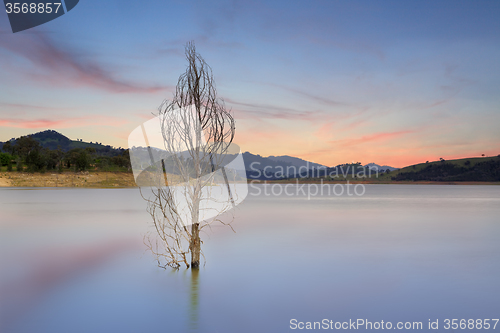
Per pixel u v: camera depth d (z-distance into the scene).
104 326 5.15
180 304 6.05
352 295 6.52
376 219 19.39
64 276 7.71
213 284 7.14
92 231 14.03
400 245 11.55
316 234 13.80
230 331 5.01
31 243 11.51
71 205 27.20
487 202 37.59
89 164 104.31
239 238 12.81
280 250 10.66
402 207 28.86
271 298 6.36
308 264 8.86
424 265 8.80
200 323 5.28
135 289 6.82
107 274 7.87
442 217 20.86
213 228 15.48
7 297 6.37
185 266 8.64
